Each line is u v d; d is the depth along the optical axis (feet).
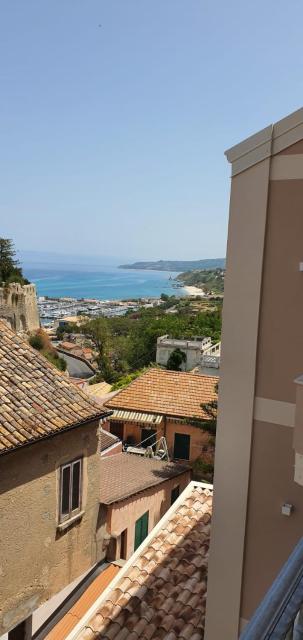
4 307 201.46
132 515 47.24
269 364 18.69
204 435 75.05
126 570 25.71
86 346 284.00
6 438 33.04
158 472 55.62
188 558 26.53
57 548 38.58
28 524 35.58
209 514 30.45
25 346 44.37
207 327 270.46
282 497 18.78
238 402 19.38
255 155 18.30
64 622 37.60
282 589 9.09
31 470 35.47
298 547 10.34
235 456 19.60
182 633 21.67
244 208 18.79
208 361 134.62
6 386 38.24
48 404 38.70
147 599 23.71
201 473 70.28
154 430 78.64
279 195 18.11
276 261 18.33
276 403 18.61
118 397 82.48
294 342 18.15
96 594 40.42
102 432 66.39
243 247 18.90
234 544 19.85
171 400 80.94
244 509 19.51
